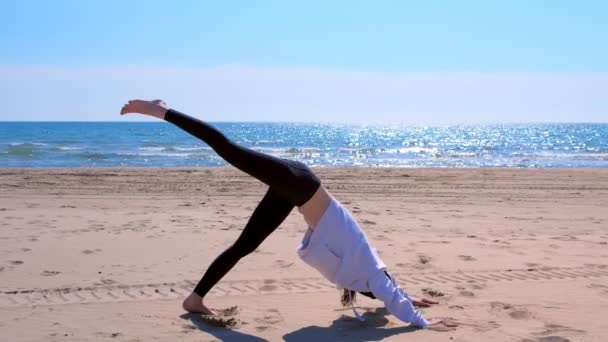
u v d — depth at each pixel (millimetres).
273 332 4930
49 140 55719
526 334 4840
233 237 8961
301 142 66312
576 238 9430
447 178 20031
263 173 5027
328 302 5844
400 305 5082
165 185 16859
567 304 5770
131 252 7848
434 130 146500
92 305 5602
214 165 27734
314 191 5152
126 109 5160
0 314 5289
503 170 23594
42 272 6750
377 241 8883
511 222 11102
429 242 8867
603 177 21016
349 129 151375
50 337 4688
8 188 15711
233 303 5770
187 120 5121
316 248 5180
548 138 84125
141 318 5227
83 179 18156
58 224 9953
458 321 5223
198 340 4684
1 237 8711
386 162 32875
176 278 6605
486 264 7473
